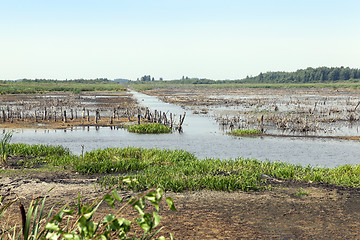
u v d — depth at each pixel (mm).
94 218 7852
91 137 25750
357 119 36688
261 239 6867
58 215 2414
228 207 9016
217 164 14477
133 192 10266
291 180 12312
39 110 45875
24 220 2830
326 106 52250
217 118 37688
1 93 88125
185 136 26469
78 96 80812
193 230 7270
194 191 10578
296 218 8250
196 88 167500
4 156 14375
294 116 38656
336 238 7023
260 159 18422
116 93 103688
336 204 9453
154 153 16875
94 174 12898
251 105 56156
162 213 8406
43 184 11203
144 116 40094
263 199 9844
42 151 17266
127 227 2443
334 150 20938
